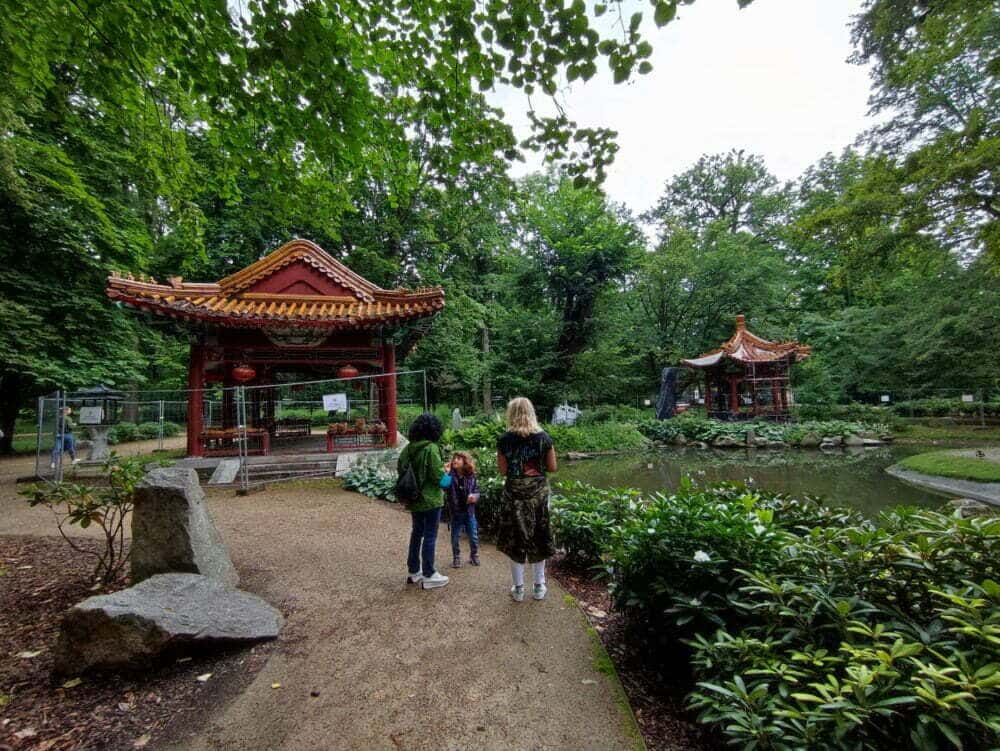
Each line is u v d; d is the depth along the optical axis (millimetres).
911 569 1978
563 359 21859
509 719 2279
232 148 5219
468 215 16484
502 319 21891
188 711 2344
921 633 1693
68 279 11195
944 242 12555
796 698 1493
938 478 9891
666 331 25531
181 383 19203
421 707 2373
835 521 3449
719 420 21953
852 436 16922
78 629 2598
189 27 3820
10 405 13031
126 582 3842
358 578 4109
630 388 26625
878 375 21312
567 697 2445
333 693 2488
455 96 4066
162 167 6680
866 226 12125
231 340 8914
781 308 26000
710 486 4289
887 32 12016
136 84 5027
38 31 4078
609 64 3244
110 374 11758
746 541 2438
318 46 3648
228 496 7250
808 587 2061
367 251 15359
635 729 2207
